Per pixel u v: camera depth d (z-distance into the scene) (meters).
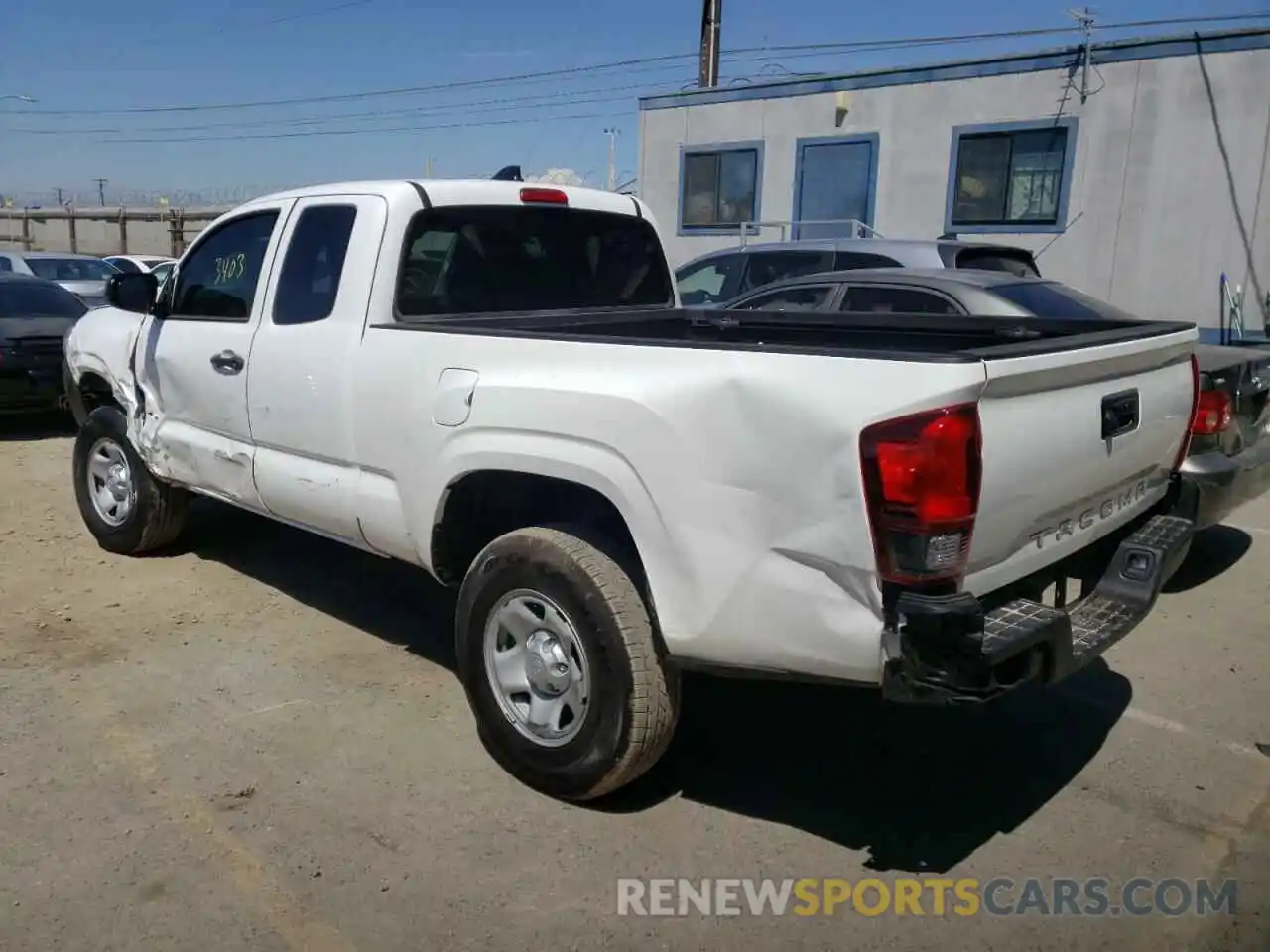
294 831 3.49
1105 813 3.74
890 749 4.18
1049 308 6.75
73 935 2.96
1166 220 14.23
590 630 3.46
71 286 18.14
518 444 3.65
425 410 3.99
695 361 3.20
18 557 6.26
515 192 4.84
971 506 2.84
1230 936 3.08
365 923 3.05
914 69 15.95
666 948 2.99
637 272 5.42
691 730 4.30
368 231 4.39
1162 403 3.87
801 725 4.37
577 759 3.56
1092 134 14.59
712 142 18.36
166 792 3.70
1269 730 4.38
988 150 15.54
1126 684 4.80
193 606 5.50
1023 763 4.09
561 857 3.40
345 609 5.50
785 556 3.04
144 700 4.41
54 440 10.17
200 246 5.37
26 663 4.75
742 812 3.70
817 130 17.12
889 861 3.44
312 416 4.54
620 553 3.55
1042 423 3.10
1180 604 5.85
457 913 3.11
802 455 2.95
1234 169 13.62
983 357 2.83
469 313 4.66
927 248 9.01
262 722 4.24
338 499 4.48
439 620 5.38
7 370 9.79
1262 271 13.64
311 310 4.59
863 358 2.88
